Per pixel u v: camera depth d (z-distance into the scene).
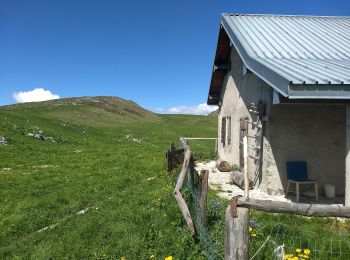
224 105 21.45
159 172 17.66
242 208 5.06
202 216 8.16
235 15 18.33
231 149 19.45
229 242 5.01
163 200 11.32
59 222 10.54
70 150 28.27
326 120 13.18
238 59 17.80
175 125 70.12
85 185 15.33
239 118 17.61
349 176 10.20
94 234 9.23
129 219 10.04
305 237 7.81
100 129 54.72
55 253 8.27
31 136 33.19
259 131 14.03
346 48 14.36
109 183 15.35
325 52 13.81
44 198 12.93
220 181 15.72
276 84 10.05
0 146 26.84
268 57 12.98
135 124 67.75
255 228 8.16
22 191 14.38
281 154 13.06
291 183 13.11
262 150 13.77
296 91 8.95
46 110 67.81
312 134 13.12
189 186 10.75
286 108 13.05
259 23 17.23
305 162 13.03
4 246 9.13
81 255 8.12
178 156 17.44
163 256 7.57
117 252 8.09
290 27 16.97
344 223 9.20
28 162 22.11
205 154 25.92
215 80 22.11
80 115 69.69
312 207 5.12
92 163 21.67
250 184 13.88
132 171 18.34
